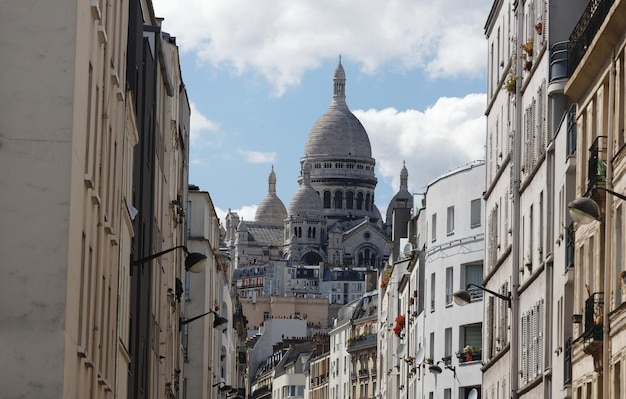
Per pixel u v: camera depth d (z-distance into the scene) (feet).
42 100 109.29
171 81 261.03
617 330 151.23
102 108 136.67
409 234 448.24
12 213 108.47
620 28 154.30
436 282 350.64
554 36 208.85
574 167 186.29
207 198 356.79
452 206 345.92
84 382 127.13
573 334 179.83
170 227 276.62
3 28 109.50
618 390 152.56
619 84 155.12
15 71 109.40
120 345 169.89
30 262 108.27
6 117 108.99
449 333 344.69
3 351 107.34
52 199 108.88
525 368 228.63
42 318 108.06
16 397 107.24
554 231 200.85
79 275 116.78
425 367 361.30
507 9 258.98
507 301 249.14
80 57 112.88
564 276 190.60
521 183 236.84
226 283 491.31
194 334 355.97
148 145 217.97
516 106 239.50
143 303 214.07
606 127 164.55
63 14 109.91
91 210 127.34
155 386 244.63
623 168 150.82
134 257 197.77
